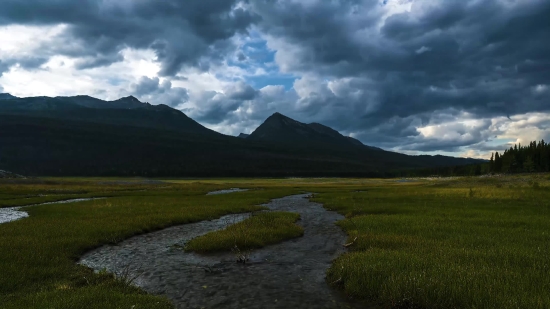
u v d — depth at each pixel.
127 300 9.44
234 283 11.67
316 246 17.75
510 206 31.38
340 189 79.94
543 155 137.00
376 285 10.38
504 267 11.59
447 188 62.03
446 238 17.34
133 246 18.09
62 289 10.45
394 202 38.75
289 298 10.21
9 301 9.41
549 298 8.59
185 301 10.02
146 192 64.12
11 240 17.33
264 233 19.92
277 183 132.25
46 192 63.12
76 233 19.67
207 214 30.09
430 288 9.59
